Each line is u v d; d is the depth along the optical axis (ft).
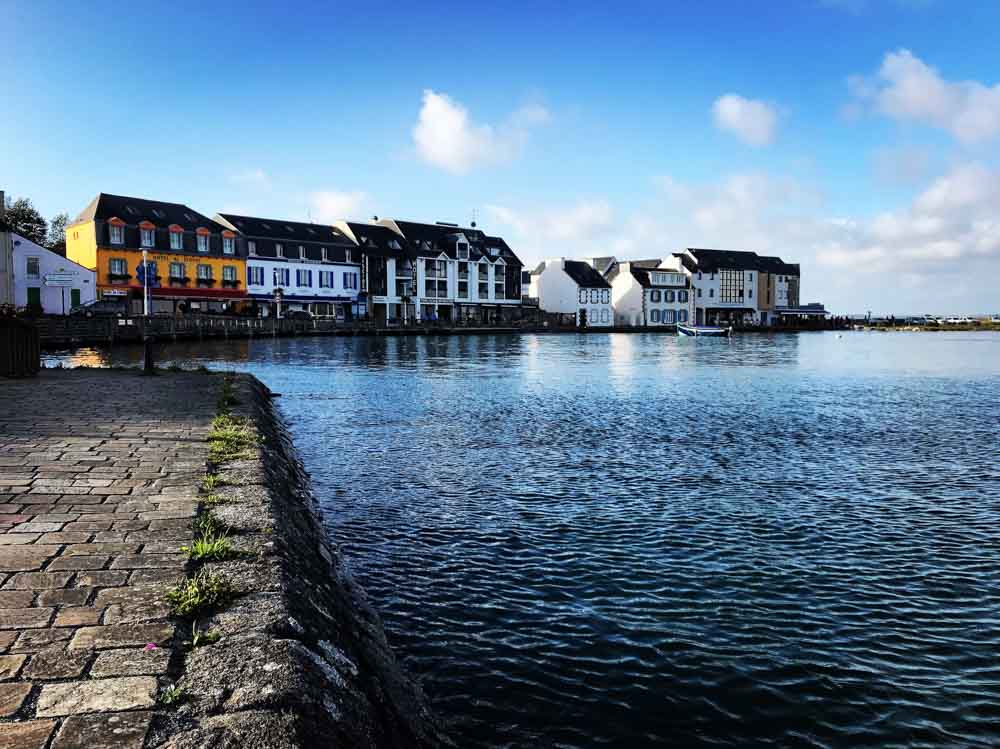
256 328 221.25
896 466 44.27
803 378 109.09
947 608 23.66
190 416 38.24
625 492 37.60
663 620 22.49
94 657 11.46
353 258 297.94
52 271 197.16
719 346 227.61
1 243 156.15
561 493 37.35
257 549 17.03
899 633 21.84
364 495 36.78
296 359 142.82
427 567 26.76
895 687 18.78
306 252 280.72
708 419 64.03
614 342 253.24
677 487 38.73
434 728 16.26
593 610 23.16
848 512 34.17
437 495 36.83
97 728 9.56
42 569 15.19
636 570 26.66
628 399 79.56
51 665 11.17
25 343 59.52
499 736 16.31
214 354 153.48
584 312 359.05
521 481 39.93
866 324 455.63
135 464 26.07
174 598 13.70
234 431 33.42
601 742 16.22
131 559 15.94
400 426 59.06
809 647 20.85
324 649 13.69
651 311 371.56
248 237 263.70
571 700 17.89
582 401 77.30
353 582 25.05
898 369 128.57
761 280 408.05
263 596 14.30
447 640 20.97
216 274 253.44
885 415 67.51
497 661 19.76
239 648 12.03
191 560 16.01
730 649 20.66
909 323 461.37
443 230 341.41
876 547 29.32
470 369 121.80
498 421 62.08
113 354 141.18
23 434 31.73
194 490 22.33
